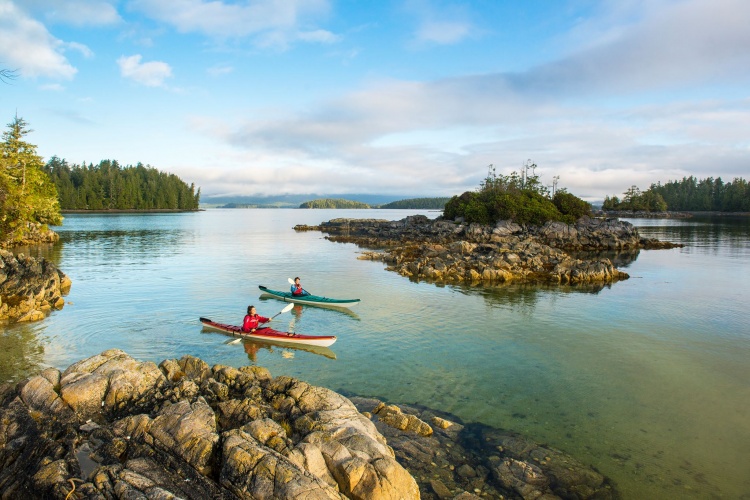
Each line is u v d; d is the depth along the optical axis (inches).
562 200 3548.2
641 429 542.6
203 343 817.5
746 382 687.7
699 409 598.2
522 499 403.2
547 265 1681.8
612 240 2625.5
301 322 981.8
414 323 980.6
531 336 898.1
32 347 768.9
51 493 340.2
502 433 521.7
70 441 408.5
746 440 521.0
